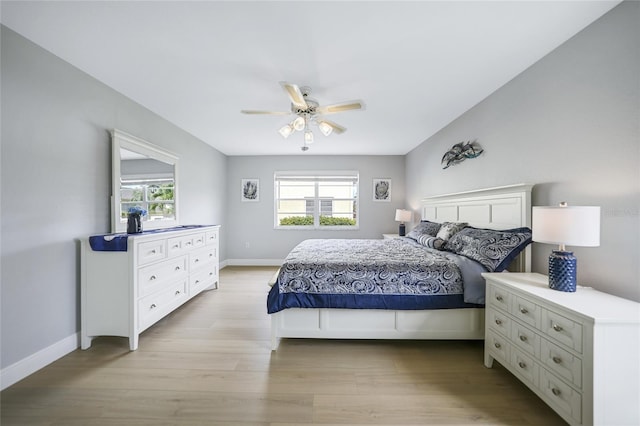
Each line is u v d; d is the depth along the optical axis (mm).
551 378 1349
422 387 1679
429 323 2145
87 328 2121
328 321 2176
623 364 1146
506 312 1697
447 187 3631
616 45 1522
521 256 2154
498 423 1399
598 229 1417
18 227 1737
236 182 5523
